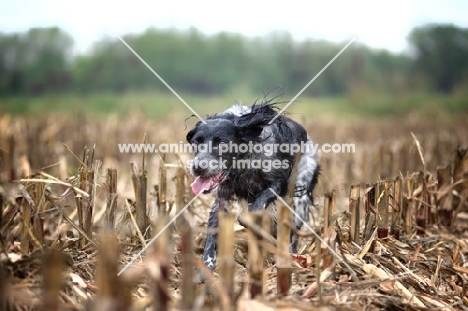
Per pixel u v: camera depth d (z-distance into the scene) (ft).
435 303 14.74
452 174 24.17
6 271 13.17
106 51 125.39
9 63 117.80
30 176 17.37
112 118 51.80
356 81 120.47
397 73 122.72
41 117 49.75
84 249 16.79
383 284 14.55
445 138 40.19
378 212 17.78
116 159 40.22
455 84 116.47
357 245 16.60
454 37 121.70
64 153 35.99
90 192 17.61
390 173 31.27
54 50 121.08
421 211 21.58
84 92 117.91
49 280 10.36
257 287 12.59
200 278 16.37
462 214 24.66
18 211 16.52
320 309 12.28
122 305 10.66
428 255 18.34
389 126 61.26
